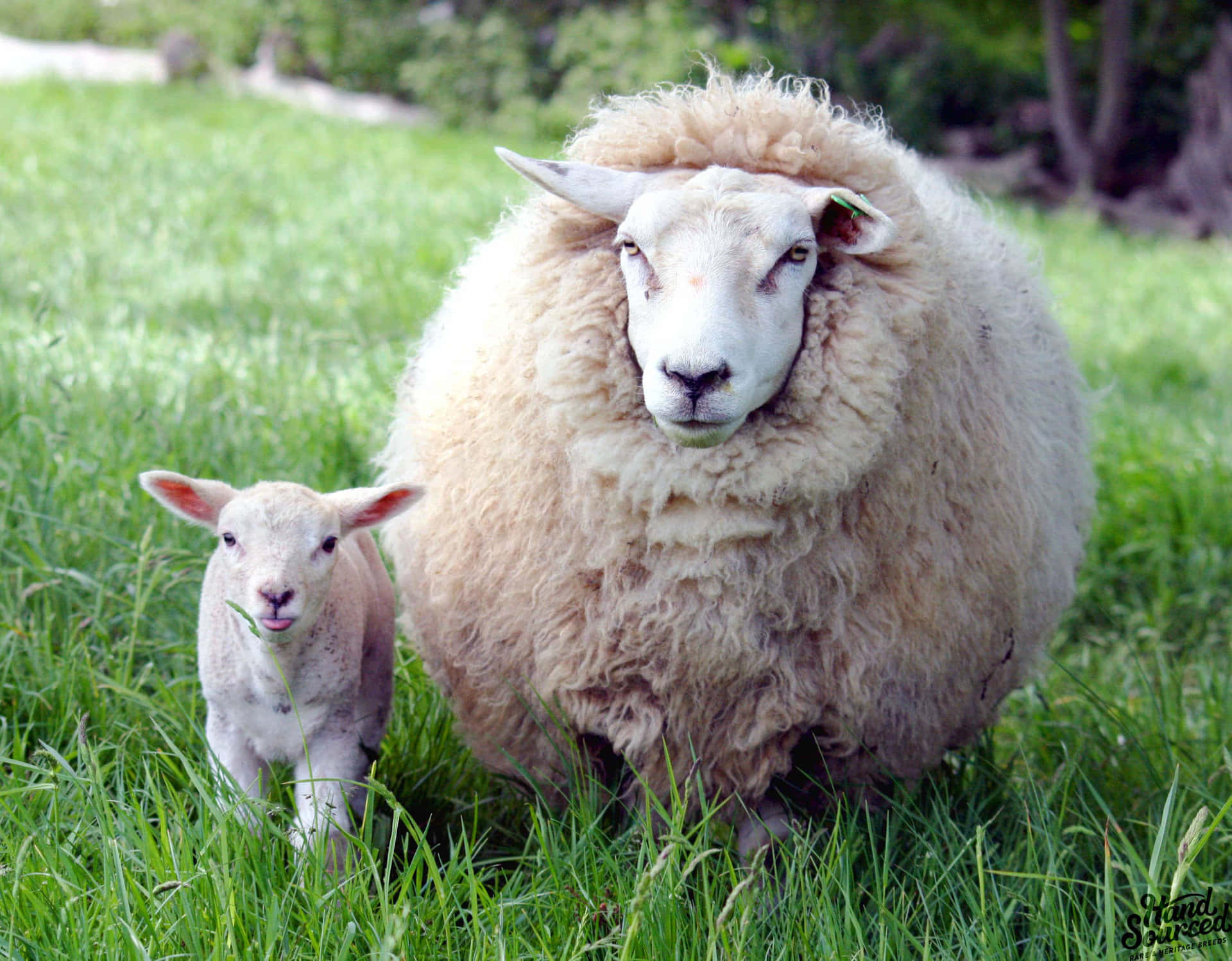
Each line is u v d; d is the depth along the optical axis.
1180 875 2.59
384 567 3.73
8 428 4.75
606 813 3.40
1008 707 4.47
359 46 21.28
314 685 3.16
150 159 12.22
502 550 3.26
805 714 3.15
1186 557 5.78
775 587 3.03
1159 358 9.91
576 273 3.04
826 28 22.14
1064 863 3.18
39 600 3.98
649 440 2.96
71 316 6.95
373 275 8.72
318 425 5.37
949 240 3.44
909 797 3.31
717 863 3.10
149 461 4.73
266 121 16.12
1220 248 17.31
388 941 2.40
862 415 2.92
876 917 2.96
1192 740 4.01
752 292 2.85
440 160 14.99
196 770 3.06
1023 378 3.62
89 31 23.36
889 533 3.12
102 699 3.54
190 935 2.55
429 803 3.55
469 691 3.44
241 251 9.36
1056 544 3.74
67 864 2.72
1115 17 19.83
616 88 19.70
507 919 2.82
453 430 3.43
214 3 20.95
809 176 3.08
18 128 13.02
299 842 3.05
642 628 3.07
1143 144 21.61
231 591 3.03
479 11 21.66
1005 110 22.27
